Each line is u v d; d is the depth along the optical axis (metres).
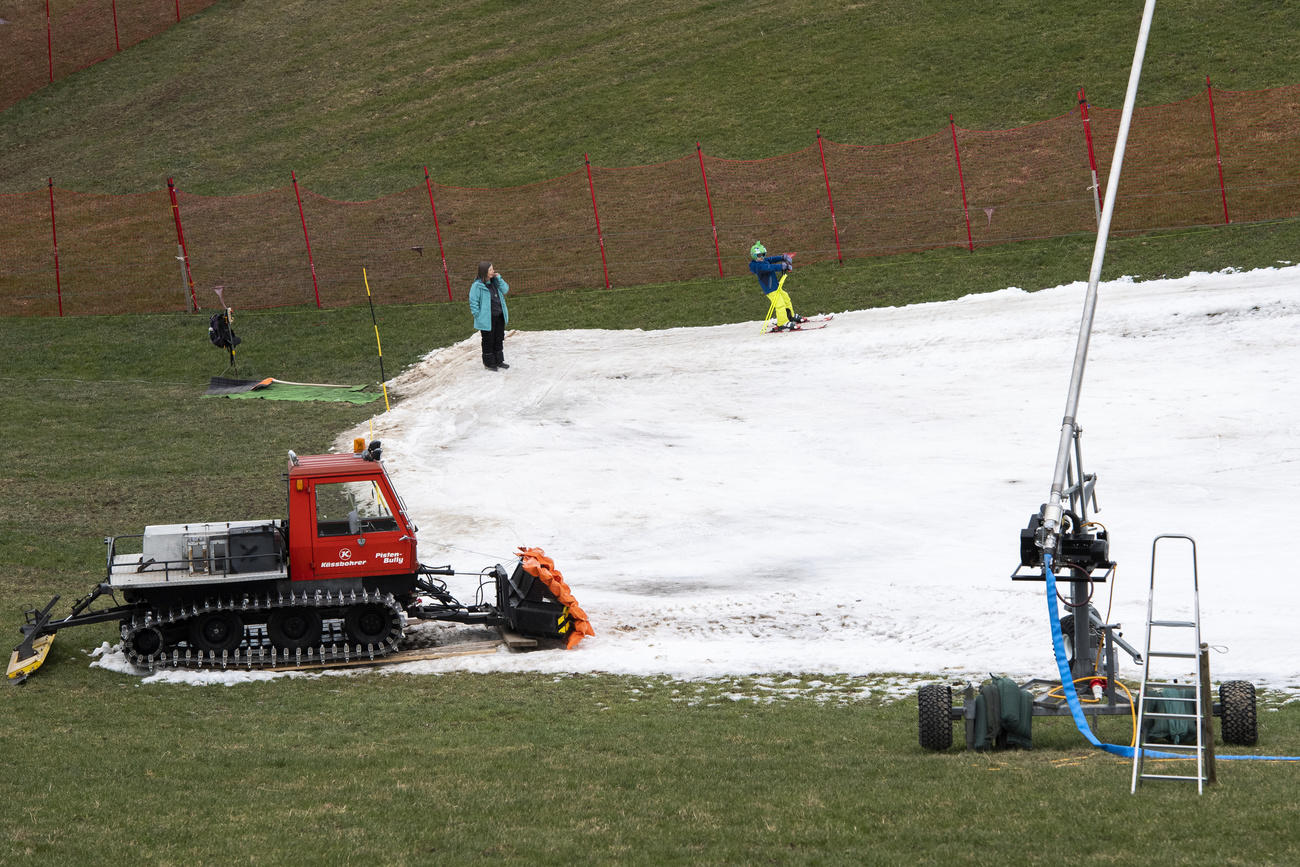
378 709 29.19
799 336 69.19
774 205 92.62
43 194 112.44
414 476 54.31
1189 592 35.66
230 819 19.66
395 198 103.94
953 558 41.31
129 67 137.38
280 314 83.94
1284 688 28.11
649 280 84.19
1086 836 17.44
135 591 33.00
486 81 124.94
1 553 45.44
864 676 31.30
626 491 51.47
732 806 19.77
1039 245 78.44
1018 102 100.88
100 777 22.72
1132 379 57.22
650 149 105.69
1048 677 29.17
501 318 69.19
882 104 105.38
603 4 139.38
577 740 25.72
